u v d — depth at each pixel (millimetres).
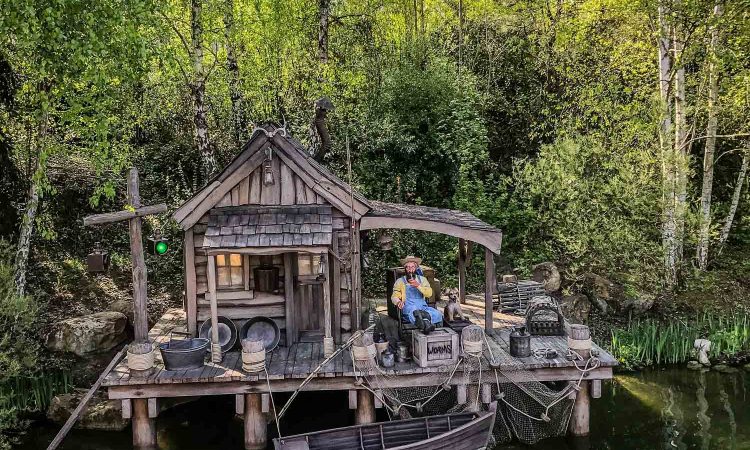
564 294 15000
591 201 15281
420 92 17609
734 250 18562
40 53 10195
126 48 10461
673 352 13359
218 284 10570
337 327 10625
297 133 16672
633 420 10422
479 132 17359
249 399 9234
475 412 8930
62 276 14195
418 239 16500
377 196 17094
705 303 15711
